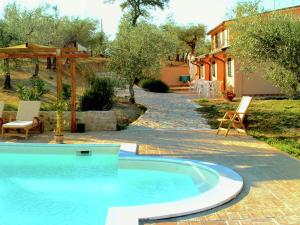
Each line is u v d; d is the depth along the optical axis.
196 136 12.65
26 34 23.02
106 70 20.53
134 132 13.52
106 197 7.52
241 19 13.73
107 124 14.02
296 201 6.03
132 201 7.29
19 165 10.02
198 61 37.62
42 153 10.90
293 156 9.54
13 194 7.77
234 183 6.88
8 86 21.80
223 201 5.91
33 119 12.98
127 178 8.77
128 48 20.08
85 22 33.25
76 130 13.60
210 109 19.36
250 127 14.45
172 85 41.53
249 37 11.73
